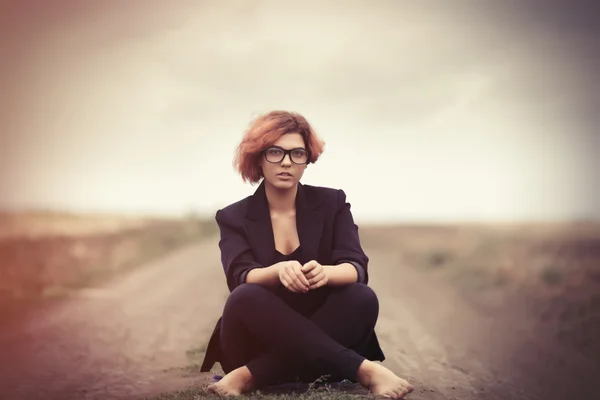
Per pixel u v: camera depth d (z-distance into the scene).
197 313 6.49
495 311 7.11
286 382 2.75
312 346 2.58
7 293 7.83
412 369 4.11
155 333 5.30
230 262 2.78
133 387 3.44
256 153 2.90
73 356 4.35
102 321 5.92
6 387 3.52
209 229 20.27
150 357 4.28
